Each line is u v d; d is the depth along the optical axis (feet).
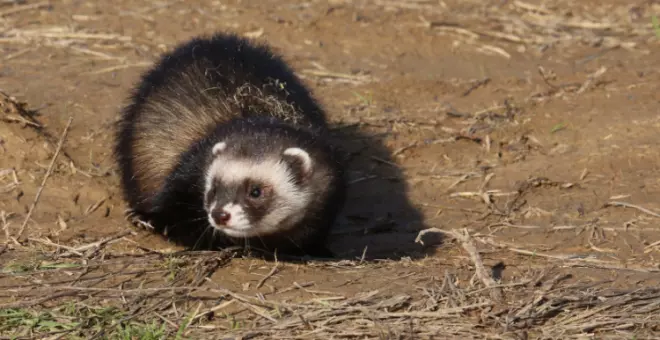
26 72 55.67
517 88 58.08
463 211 43.88
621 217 42.01
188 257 35.37
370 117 53.57
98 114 50.90
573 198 44.34
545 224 41.81
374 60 62.49
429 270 35.50
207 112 39.93
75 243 37.37
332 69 60.49
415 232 41.68
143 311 30.89
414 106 55.47
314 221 37.55
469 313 30.96
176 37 62.59
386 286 33.42
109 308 30.68
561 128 51.72
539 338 29.73
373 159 49.16
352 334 29.71
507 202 44.27
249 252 37.19
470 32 67.00
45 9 65.36
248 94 40.34
